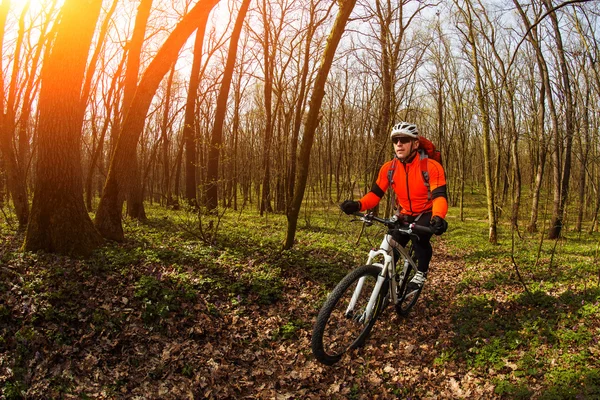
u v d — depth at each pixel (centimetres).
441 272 879
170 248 796
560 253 1141
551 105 1611
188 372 412
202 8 830
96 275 585
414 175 396
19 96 1453
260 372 427
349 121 2341
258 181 2483
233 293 582
